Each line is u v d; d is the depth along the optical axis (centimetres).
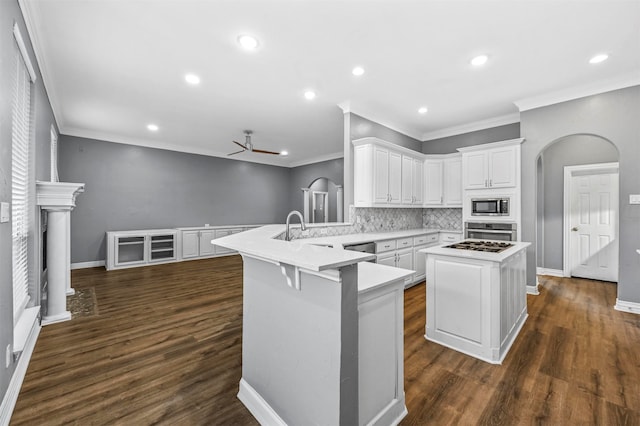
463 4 211
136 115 455
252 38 252
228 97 383
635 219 314
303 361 132
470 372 201
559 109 364
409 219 552
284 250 133
